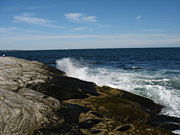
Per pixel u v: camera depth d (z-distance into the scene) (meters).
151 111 8.77
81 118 6.31
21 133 4.62
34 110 5.25
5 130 4.59
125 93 10.20
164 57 49.62
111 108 7.62
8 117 4.83
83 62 34.22
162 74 17.81
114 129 5.91
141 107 8.52
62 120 5.36
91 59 45.59
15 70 9.22
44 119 5.08
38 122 4.95
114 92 10.17
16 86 7.20
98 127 5.96
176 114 9.26
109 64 30.67
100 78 15.61
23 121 4.85
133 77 16.06
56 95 8.57
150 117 7.62
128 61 38.25
